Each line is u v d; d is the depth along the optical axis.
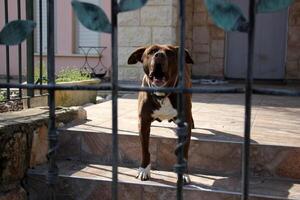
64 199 2.79
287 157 2.74
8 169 2.59
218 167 2.89
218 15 1.15
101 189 2.72
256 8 1.14
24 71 8.38
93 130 3.16
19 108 3.81
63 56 9.01
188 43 8.16
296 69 7.86
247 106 1.24
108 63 8.88
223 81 7.98
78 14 1.22
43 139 2.99
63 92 4.52
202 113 4.21
